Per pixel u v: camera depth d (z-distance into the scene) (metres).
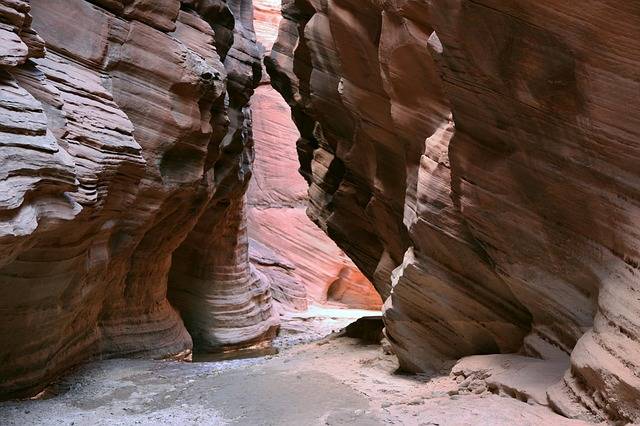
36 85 6.12
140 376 7.81
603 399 4.21
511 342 6.53
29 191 4.80
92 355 8.92
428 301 7.13
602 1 4.35
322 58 10.68
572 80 4.76
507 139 5.48
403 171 8.73
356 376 7.27
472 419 4.52
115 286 9.49
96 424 5.43
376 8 7.96
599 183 4.81
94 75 7.84
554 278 5.40
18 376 6.67
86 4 7.82
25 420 5.54
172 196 9.46
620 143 4.60
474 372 6.07
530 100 5.10
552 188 5.21
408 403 5.48
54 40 7.43
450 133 6.55
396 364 8.12
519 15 4.86
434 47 5.78
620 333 4.28
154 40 8.61
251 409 5.64
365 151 9.94
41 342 7.04
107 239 8.06
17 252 4.85
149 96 8.55
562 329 5.45
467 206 5.95
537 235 5.45
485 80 5.36
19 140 4.87
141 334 10.46
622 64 4.44
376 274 10.41
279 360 8.74
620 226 4.64
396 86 7.32
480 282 6.57
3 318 6.21
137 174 7.98
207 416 5.55
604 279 4.75
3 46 5.21
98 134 7.08
